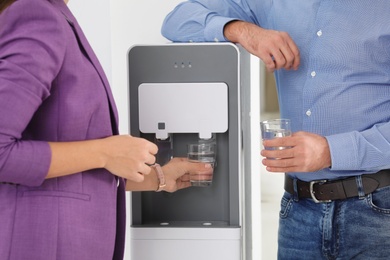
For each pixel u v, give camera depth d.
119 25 2.81
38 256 1.36
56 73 1.33
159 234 1.91
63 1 1.44
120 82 2.87
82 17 2.80
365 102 1.87
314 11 1.90
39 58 1.28
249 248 2.36
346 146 1.75
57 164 1.33
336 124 1.90
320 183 1.88
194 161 1.86
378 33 1.83
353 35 1.86
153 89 1.89
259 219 3.08
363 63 1.86
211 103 1.88
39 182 1.33
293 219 1.97
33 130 1.39
